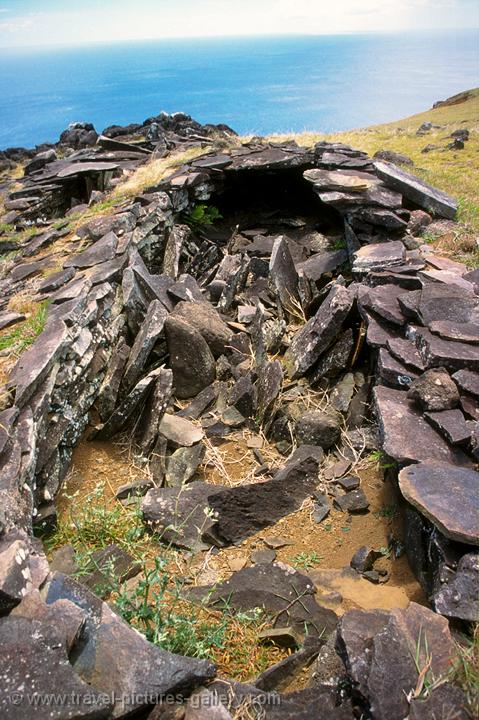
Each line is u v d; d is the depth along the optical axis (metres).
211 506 5.01
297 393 6.62
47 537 4.99
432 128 19.20
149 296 7.80
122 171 13.59
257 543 4.98
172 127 19.14
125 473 5.91
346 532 5.05
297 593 4.19
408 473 4.05
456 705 2.57
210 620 4.05
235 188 12.56
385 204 8.92
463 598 3.23
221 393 6.95
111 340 7.01
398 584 4.41
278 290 8.21
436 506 3.74
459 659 2.82
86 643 2.96
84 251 8.41
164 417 6.27
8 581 3.05
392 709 2.66
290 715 2.87
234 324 8.10
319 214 11.77
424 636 2.97
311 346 6.73
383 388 5.20
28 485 4.52
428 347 5.27
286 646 3.85
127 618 3.57
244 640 3.85
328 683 3.15
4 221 12.12
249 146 13.27
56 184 13.68
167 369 6.62
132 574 4.48
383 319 6.21
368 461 5.80
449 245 8.57
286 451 6.12
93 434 6.26
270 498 5.25
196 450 5.96
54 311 6.48
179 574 4.61
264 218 11.89
